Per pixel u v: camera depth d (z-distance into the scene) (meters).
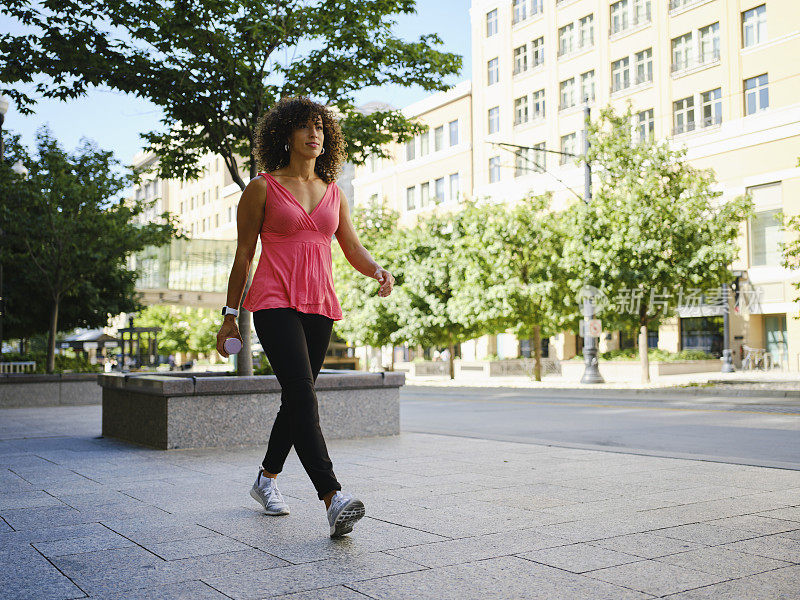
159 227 18.09
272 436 3.93
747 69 30.86
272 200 3.60
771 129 29.98
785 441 9.01
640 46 35.03
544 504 4.26
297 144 3.67
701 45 32.72
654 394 19.97
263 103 9.16
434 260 31.61
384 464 6.02
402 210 48.81
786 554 3.13
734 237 22.56
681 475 5.39
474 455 6.62
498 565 2.96
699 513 4.00
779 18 29.81
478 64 43.72
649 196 22.91
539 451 6.90
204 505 4.30
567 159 38.53
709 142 32.00
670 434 10.02
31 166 16.89
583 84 38.09
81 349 40.34
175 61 9.02
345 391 8.29
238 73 8.94
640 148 23.22
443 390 25.64
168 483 5.17
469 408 15.95
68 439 8.53
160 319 59.97
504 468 5.77
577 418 12.84
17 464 6.27
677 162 23.45
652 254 22.45
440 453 6.79
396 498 4.46
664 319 24.31
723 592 2.62
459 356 45.34
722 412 13.19
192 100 9.03
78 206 17.05
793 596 2.57
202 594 2.61
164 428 7.38
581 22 38.09
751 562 3.00
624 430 10.66
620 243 22.62
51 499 4.55
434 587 2.68
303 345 3.51
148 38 8.77
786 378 23.95
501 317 27.22
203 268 39.97
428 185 47.12
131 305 22.88
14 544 3.37
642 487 4.86
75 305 20.64
